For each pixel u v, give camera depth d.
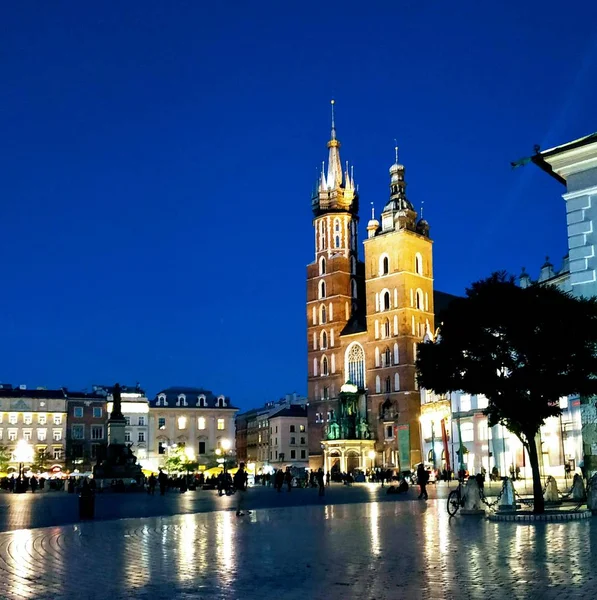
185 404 178.50
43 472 141.50
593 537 21.75
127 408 172.38
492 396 29.42
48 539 25.88
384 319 136.62
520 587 14.24
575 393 29.47
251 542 23.38
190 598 14.02
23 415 162.50
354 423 132.12
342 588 14.64
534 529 24.66
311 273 152.88
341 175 156.12
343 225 152.50
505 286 29.53
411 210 140.12
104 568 18.22
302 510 39.84
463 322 29.67
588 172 35.84
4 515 40.97
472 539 22.36
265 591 14.55
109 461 84.88
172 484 82.81
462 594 13.70
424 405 121.81
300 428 194.75
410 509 38.72
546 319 28.48
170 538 25.39
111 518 36.72
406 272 135.50
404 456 128.00
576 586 14.21
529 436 29.47
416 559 18.34
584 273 35.22
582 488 37.03
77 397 169.00
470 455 96.38
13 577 17.02
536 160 37.22
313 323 150.50
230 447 179.00
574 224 35.88
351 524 29.23
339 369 144.38
